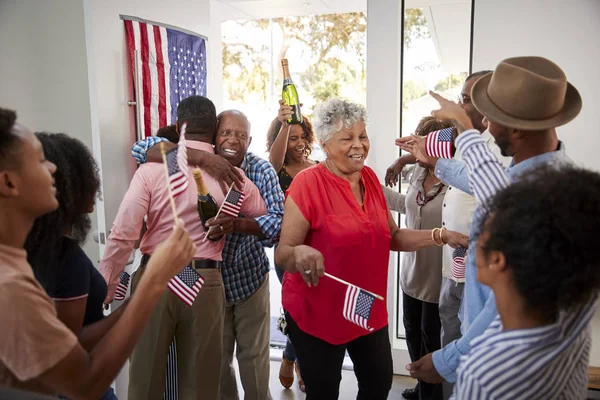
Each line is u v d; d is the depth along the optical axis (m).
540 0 2.64
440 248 2.49
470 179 1.33
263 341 2.58
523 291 0.83
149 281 1.09
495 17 2.72
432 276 2.52
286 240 1.83
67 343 0.97
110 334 1.07
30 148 0.96
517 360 0.85
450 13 2.91
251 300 2.53
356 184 1.97
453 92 2.99
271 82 8.79
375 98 3.03
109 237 2.05
